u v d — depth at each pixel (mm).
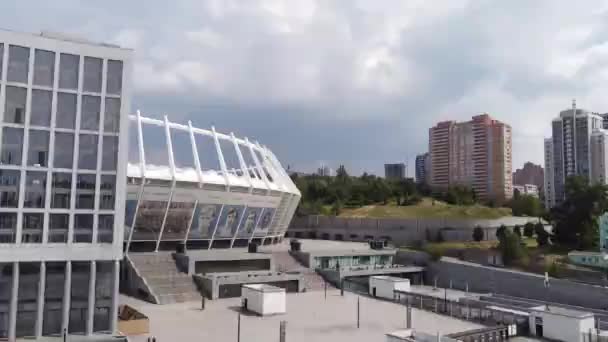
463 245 104125
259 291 55219
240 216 84250
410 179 191750
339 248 93688
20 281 41719
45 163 43125
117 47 46438
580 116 169000
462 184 191000
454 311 56844
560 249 95812
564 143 172750
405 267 84125
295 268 79062
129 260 66938
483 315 53688
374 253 88000
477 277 77688
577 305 64500
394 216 138875
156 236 74188
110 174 45375
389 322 52719
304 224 135875
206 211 78500
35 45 43344
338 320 53344
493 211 144750
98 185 44875
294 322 52000
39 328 41688
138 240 72812
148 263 68312
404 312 58062
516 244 87062
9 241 41406
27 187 42375
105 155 45406
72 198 43812
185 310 56562
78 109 44531
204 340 43781
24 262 41688
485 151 193625
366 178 196500
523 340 46781
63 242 43344
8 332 40906
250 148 95062
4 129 41875
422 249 96125
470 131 198625
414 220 117312
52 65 43969
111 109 45969
